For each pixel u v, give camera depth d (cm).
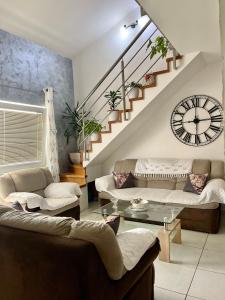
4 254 157
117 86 530
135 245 187
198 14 251
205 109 442
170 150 477
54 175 468
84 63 562
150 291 206
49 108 466
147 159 471
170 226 293
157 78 395
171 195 383
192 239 329
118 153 529
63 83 537
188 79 446
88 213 450
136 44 510
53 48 504
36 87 461
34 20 417
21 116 431
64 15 438
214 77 431
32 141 454
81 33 505
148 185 448
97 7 454
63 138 529
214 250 297
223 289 224
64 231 149
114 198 378
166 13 250
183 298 214
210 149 443
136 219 285
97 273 139
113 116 443
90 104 560
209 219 344
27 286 152
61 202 358
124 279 163
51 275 140
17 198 322
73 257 131
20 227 157
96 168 529
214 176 404
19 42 429
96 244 141
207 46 344
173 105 467
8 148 411
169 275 249
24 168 436
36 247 143
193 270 257
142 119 467
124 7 487
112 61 536
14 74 416
